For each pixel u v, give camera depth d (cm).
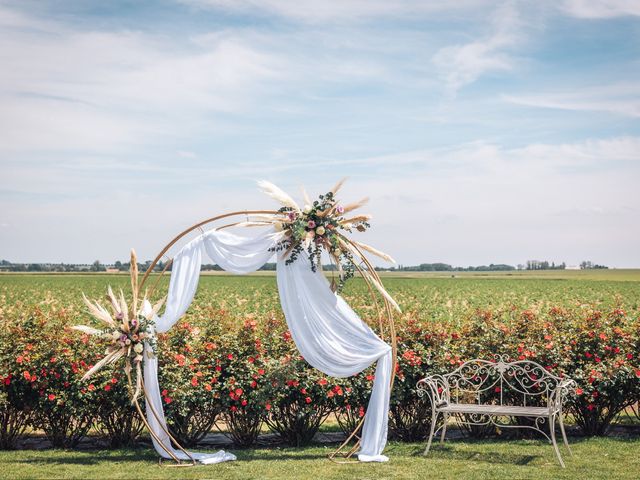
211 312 912
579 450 781
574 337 898
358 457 752
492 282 7925
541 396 853
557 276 12506
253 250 775
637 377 843
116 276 10350
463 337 920
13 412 810
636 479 648
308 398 808
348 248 771
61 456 768
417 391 813
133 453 788
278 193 762
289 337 866
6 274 11762
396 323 913
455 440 860
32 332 840
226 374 823
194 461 740
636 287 6462
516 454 767
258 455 782
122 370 794
